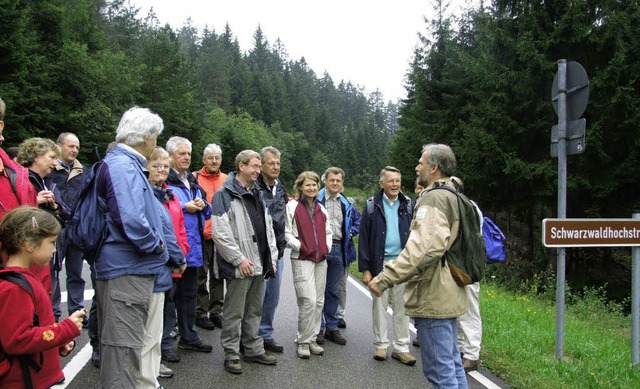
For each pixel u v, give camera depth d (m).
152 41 46.72
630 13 12.95
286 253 13.34
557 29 13.09
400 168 22.81
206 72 86.81
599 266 14.94
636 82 12.46
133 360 3.13
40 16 25.22
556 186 12.85
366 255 5.34
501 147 13.91
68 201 5.51
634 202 13.34
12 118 20.36
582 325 7.69
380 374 4.64
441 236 3.10
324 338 5.81
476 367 4.91
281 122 92.31
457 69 20.28
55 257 5.09
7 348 2.35
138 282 3.15
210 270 6.00
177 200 4.71
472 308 4.91
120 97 33.94
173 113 45.19
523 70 13.86
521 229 17.88
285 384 4.31
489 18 15.14
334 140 104.44
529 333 6.05
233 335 4.55
